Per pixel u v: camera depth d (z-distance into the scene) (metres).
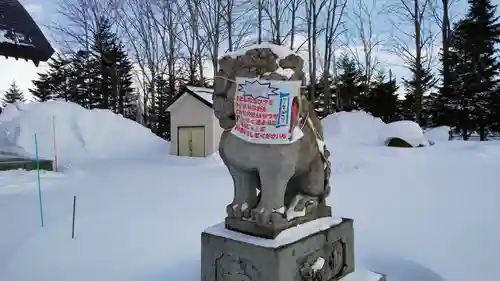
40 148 13.66
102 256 3.65
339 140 13.36
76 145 14.67
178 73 28.92
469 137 22.27
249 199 2.63
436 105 21.95
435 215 4.66
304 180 2.80
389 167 8.66
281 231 2.47
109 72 29.75
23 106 16.08
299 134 2.53
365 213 4.84
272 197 2.49
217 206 5.46
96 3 30.56
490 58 21.47
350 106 26.06
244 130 2.47
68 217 5.00
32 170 9.95
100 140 15.44
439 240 3.84
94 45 29.70
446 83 21.81
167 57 26.47
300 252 2.45
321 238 2.64
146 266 3.41
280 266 2.28
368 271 3.04
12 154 12.84
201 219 4.77
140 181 8.41
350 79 27.00
